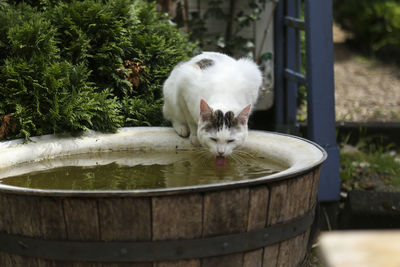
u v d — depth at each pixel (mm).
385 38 8570
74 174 2732
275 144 2967
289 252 2326
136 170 2826
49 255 2031
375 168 4574
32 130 3166
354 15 9250
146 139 3326
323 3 3717
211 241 2037
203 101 2797
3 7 3475
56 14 3527
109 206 1919
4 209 2062
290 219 2264
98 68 3576
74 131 3232
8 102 3064
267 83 5051
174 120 3486
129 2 3840
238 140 2863
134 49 3744
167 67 3885
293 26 4609
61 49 3514
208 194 1963
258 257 2184
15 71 3105
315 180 2400
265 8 4977
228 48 5008
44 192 1912
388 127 5176
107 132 3330
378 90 6703
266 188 2084
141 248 1975
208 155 3182
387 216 3422
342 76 7363
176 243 1993
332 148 3824
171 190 1895
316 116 3818
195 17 4965
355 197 3535
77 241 1992
